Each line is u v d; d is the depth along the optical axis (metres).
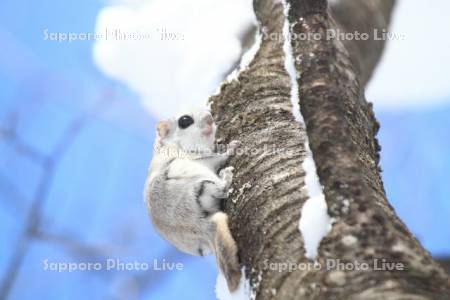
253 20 11.74
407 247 5.34
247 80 8.45
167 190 7.93
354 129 7.45
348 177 5.77
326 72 6.64
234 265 6.45
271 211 6.27
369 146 7.71
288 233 5.93
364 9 11.60
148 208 8.26
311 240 5.64
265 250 6.04
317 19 7.11
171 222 7.88
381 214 5.55
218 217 7.01
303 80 6.64
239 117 8.01
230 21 11.88
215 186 7.41
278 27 8.91
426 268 5.20
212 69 11.42
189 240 7.83
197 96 11.32
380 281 5.09
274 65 8.42
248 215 6.54
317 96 6.42
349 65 8.35
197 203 7.62
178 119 8.88
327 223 5.64
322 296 5.20
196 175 7.80
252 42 11.39
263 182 6.70
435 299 5.02
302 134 7.21
